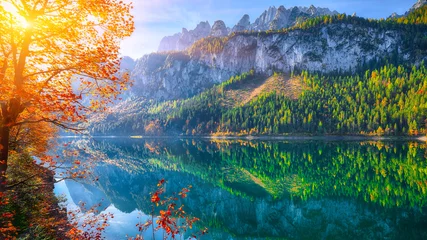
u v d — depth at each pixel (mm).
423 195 36062
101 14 8555
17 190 16406
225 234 27844
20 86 8273
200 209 36188
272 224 30594
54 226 16000
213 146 132125
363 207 33281
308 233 27734
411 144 106562
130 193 44156
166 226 9375
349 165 62312
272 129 172500
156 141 183625
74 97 8430
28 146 16969
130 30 9258
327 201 37031
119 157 86875
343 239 25484
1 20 7266
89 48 8719
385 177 47844
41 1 8430
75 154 13656
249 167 67562
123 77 9508
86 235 17750
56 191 37688
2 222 11539
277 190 45094
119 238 22312
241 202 39375
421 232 25438
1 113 8883
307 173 56406
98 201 36875
